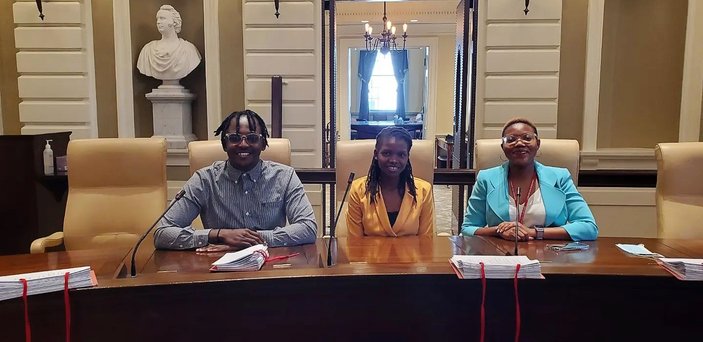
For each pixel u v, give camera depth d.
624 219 3.77
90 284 1.32
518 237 1.79
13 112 4.02
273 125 3.81
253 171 1.94
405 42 7.75
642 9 3.94
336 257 1.59
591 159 3.81
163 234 1.72
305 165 3.95
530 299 1.43
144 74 3.91
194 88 4.07
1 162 2.90
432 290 1.43
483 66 3.84
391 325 1.44
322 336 1.43
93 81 3.93
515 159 2.01
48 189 3.05
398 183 2.09
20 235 2.95
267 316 1.40
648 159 3.78
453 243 1.79
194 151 2.41
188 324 1.37
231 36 3.88
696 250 1.69
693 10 3.70
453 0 6.68
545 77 3.78
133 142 2.44
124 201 2.40
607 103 4.07
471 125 3.95
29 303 1.26
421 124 9.93
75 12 3.83
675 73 3.88
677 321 1.45
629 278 1.41
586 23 3.75
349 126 8.75
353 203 2.11
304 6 3.80
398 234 2.04
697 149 2.26
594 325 1.45
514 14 3.73
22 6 3.83
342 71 8.56
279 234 1.76
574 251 1.66
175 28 3.86
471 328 1.45
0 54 3.96
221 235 1.73
